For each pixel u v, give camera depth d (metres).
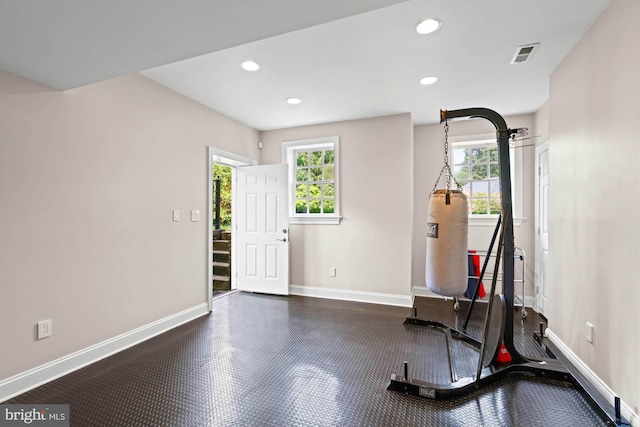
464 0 1.78
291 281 4.44
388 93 3.18
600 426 1.65
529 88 3.04
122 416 1.74
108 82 2.49
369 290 4.02
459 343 2.71
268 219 4.37
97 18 1.45
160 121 2.96
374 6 1.42
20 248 1.97
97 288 2.42
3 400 1.88
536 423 1.68
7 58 1.77
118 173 2.57
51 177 2.12
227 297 4.23
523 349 2.61
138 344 2.69
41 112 2.07
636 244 1.62
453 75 2.76
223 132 3.83
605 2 1.80
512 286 2.28
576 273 2.25
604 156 1.90
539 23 2.00
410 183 3.81
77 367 2.26
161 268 2.98
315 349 2.60
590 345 2.06
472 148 4.19
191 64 2.57
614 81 1.80
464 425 1.66
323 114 3.85
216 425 1.66
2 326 1.89
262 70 2.67
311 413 1.76
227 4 1.37
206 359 2.42
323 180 4.42
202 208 3.48
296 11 1.44
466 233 2.47
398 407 1.81
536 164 3.65
